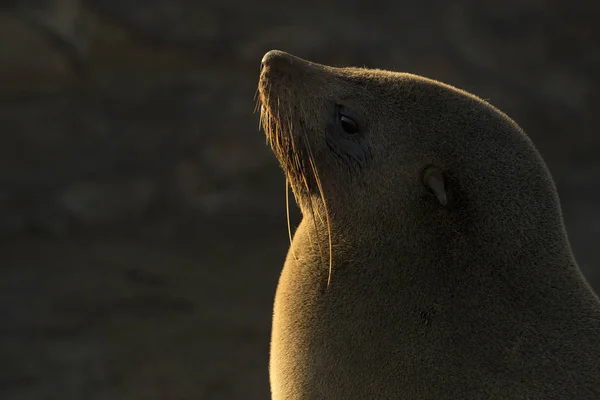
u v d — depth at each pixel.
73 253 47.16
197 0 65.94
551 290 12.52
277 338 13.65
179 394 33.81
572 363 12.05
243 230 52.22
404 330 12.62
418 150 13.07
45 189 52.50
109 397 33.44
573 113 65.81
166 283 44.41
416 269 12.82
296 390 13.10
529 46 70.62
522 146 13.01
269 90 14.05
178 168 55.75
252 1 67.19
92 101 58.81
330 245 13.23
